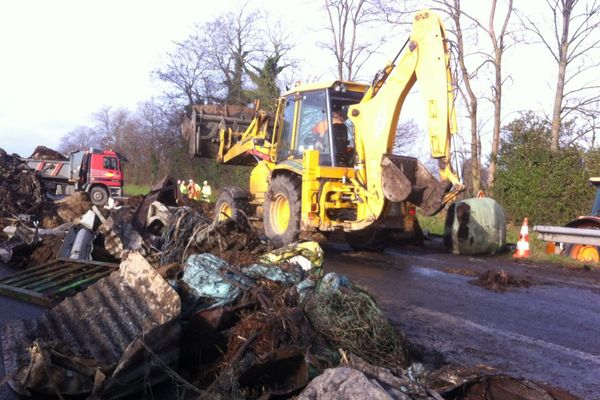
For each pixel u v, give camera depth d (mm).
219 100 37312
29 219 12242
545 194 16250
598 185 11992
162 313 3906
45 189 15680
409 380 3346
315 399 2955
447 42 8672
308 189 9773
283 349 3629
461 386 3445
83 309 4465
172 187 9328
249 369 3498
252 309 4305
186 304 4395
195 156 14812
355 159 9906
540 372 4555
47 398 3715
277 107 11625
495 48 19172
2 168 15078
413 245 12008
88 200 15367
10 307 6008
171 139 39281
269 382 3643
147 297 4145
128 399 3693
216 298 4438
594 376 4508
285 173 10781
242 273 4777
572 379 4426
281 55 33375
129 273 4512
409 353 4664
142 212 8797
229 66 36469
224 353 3990
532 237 13320
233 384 3432
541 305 6824
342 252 11047
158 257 6961
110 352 3854
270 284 4668
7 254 8367
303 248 6070
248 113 15078
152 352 3588
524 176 16734
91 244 7648
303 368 3646
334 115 10117
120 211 8531
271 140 12203
